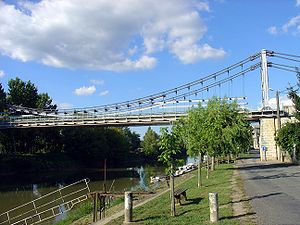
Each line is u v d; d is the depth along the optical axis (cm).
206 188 2745
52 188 6203
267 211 1582
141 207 2080
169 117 9119
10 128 10369
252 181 3022
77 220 2461
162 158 1772
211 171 4691
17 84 12288
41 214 3366
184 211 1773
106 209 2612
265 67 8981
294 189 2345
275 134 6650
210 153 3125
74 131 12094
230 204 1827
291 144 5812
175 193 2014
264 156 7769
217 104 4547
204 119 3447
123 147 13412
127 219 1622
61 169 10975
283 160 6650
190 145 3038
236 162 6938
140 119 9331
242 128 4566
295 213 1516
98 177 8250
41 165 10388
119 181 6825
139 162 14900
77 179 7931
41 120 10162
